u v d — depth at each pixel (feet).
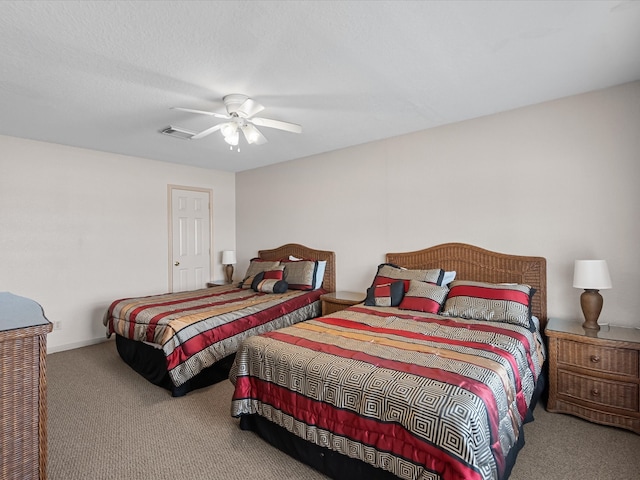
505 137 10.26
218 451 6.97
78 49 6.49
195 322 9.75
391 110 9.94
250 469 6.43
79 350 13.24
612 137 8.67
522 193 10.01
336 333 7.99
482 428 4.69
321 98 8.96
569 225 9.30
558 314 9.50
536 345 8.25
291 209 16.26
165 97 8.71
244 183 18.60
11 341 3.02
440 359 6.24
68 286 13.37
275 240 17.04
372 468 5.45
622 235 8.61
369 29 5.99
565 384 8.14
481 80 8.10
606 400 7.59
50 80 7.74
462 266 11.04
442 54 6.88
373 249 13.34
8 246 12.00
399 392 5.22
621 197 8.60
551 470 6.26
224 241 18.74
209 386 10.07
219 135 12.01
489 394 5.19
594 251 8.97
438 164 11.57
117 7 5.31
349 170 13.99
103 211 14.30
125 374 10.91
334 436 5.78
